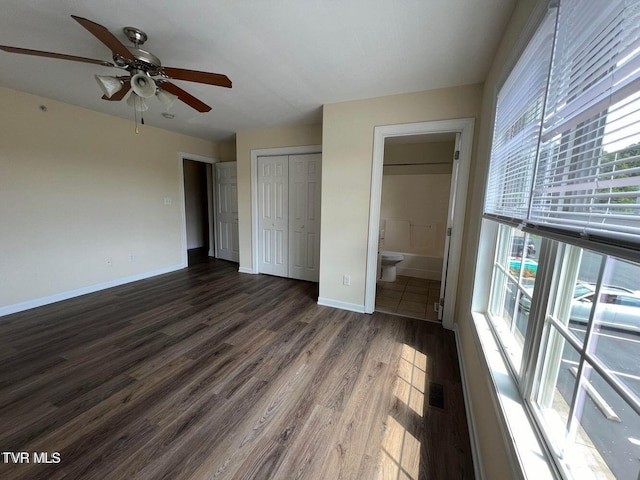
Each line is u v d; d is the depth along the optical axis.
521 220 1.03
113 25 1.62
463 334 2.17
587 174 0.69
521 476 0.75
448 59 1.94
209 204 5.59
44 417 1.51
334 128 2.87
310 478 1.22
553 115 0.85
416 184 4.54
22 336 2.38
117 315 2.84
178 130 4.22
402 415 1.58
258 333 2.52
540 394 0.94
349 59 1.97
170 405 1.62
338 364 2.06
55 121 3.00
